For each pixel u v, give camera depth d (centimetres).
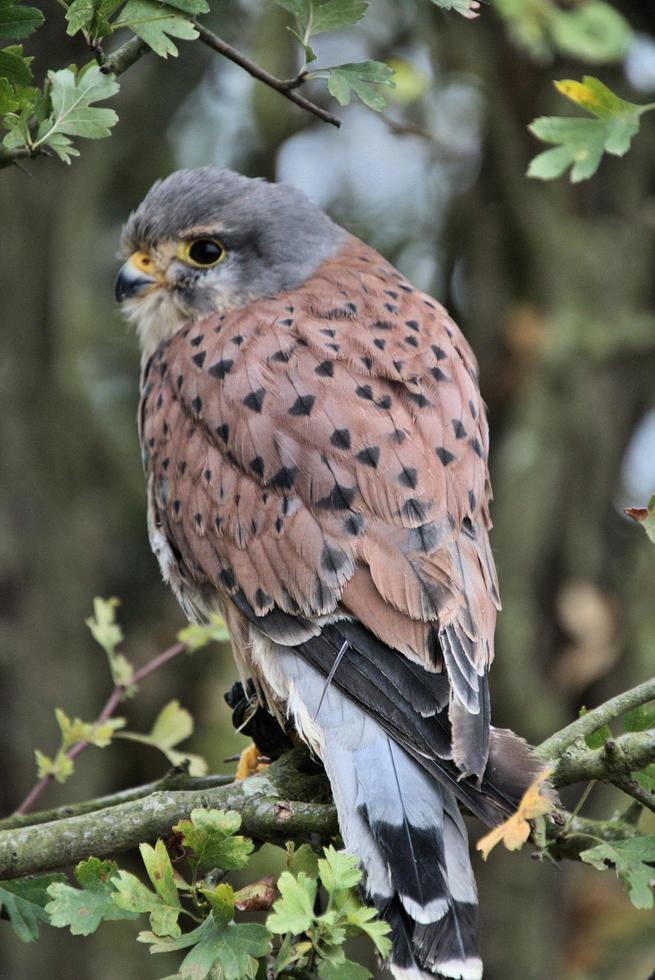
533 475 1323
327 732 647
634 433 1414
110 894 551
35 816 738
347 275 880
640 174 1396
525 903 1300
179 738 783
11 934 1330
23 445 1369
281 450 733
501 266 1398
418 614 667
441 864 593
